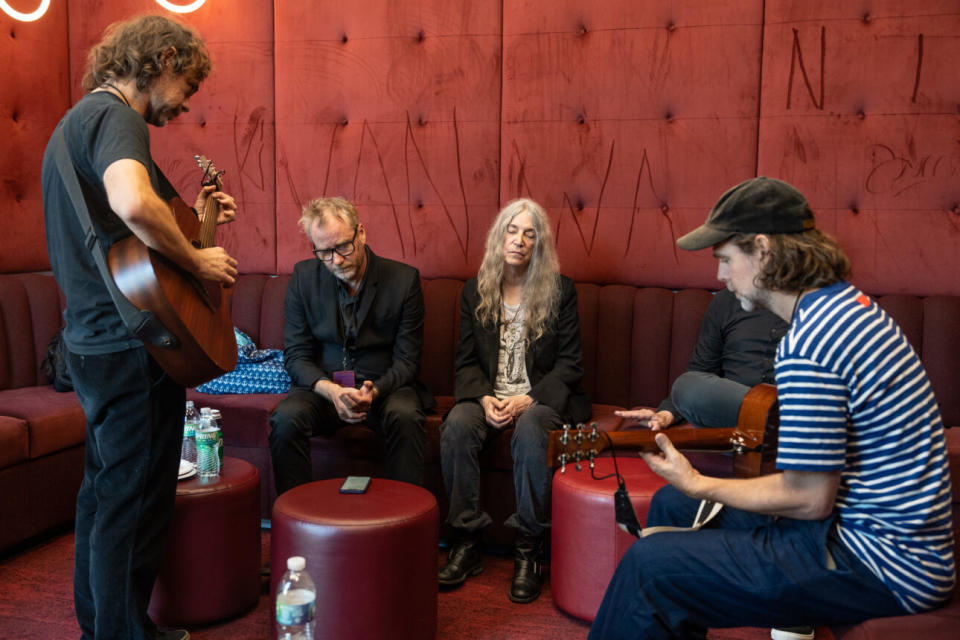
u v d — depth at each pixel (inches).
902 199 120.9
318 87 141.3
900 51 119.0
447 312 131.1
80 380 77.0
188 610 89.7
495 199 136.3
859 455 56.4
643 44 127.6
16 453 106.7
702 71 126.0
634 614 59.6
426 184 138.5
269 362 130.4
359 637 81.0
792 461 54.6
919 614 55.7
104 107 73.5
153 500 79.9
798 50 122.4
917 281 121.3
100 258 73.2
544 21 131.0
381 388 111.6
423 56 136.4
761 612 57.9
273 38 143.0
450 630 91.9
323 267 117.6
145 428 77.9
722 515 68.5
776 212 58.8
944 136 118.6
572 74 130.8
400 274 118.1
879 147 121.0
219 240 148.6
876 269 122.7
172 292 73.7
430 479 115.0
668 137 128.2
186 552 88.7
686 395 96.0
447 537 115.4
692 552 59.1
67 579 103.1
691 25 125.8
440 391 131.0
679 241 62.6
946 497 56.4
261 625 92.2
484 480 112.6
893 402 54.8
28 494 109.6
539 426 103.1
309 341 118.0
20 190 142.9
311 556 80.9
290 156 143.7
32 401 117.8
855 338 54.7
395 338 119.2
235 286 141.3
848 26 120.5
